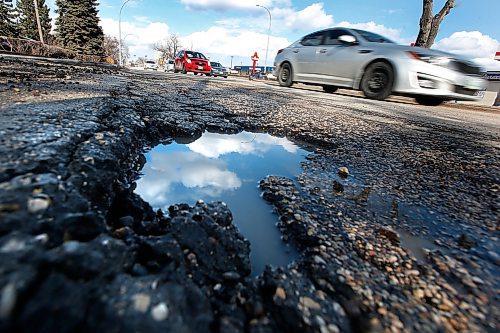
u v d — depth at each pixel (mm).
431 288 770
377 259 879
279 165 1745
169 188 1328
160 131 2123
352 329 633
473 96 4539
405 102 5871
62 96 2131
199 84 6383
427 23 9594
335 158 1898
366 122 3086
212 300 667
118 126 1609
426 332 637
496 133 3039
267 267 789
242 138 2305
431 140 2428
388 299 720
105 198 971
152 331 489
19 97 1879
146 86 4551
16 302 444
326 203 1252
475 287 782
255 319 632
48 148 975
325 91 7641
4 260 498
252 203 1258
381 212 1191
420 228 1077
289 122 2846
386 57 4938
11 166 798
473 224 1122
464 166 1778
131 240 761
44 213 635
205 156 1826
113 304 504
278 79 7793
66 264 535
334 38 6098
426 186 1471
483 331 648
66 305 470
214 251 818
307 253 912
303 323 624
